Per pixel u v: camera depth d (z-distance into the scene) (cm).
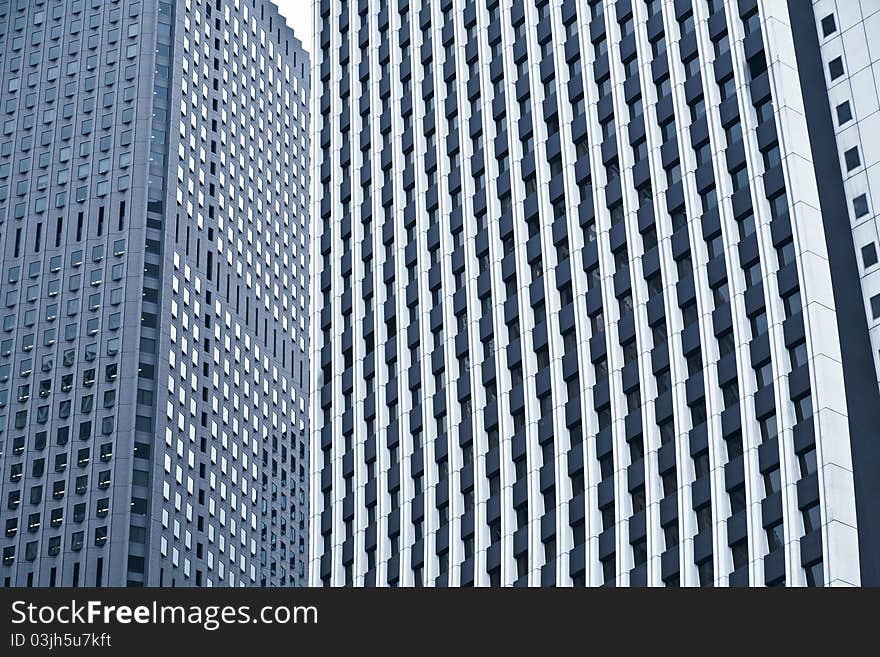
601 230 13050
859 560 10462
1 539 19575
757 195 11981
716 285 12031
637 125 13150
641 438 12056
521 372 13212
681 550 11312
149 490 19800
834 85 12031
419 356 14150
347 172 15812
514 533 12600
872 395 11025
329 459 14525
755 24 12656
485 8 15112
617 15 13750
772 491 11031
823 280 11381
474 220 14250
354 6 16600
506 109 14400
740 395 11450
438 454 13525
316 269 15600
